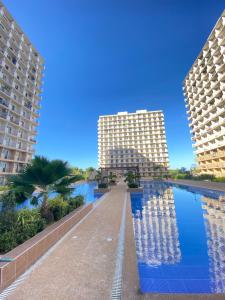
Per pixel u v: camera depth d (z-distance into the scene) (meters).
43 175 6.57
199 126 47.19
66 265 4.09
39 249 4.56
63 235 6.28
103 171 30.20
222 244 6.59
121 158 91.12
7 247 4.22
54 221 7.15
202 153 48.38
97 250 4.93
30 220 5.52
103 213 10.05
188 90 53.06
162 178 58.34
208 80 40.72
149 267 5.01
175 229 8.48
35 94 43.88
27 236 4.88
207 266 5.02
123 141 93.50
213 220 9.98
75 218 7.87
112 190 24.70
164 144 89.50
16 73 36.31
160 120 92.69
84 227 7.27
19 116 36.66
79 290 3.15
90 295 3.01
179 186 32.53
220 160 39.22
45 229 5.67
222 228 8.52
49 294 3.05
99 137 96.06
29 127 40.62
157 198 18.64
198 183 29.53
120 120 96.44
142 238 7.36
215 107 38.53
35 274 3.71
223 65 34.34
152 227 8.87
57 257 4.52
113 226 7.38
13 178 6.55
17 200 6.22
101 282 3.38
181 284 4.15
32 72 42.72
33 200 6.71
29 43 41.38
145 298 2.91
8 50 34.03
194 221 9.84
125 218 8.80
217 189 21.34
